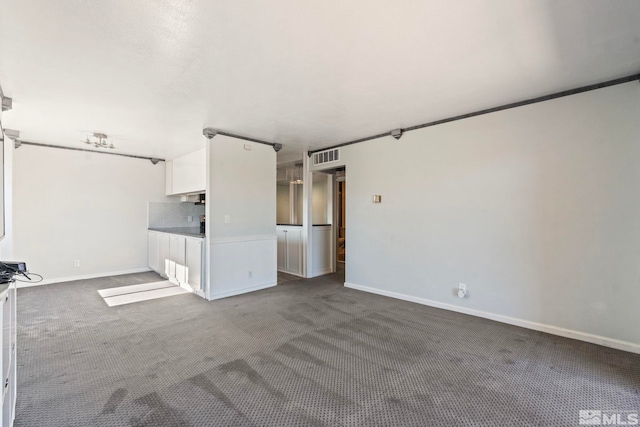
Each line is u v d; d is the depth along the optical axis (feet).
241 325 10.46
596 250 8.88
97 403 6.13
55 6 5.38
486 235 11.00
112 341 9.12
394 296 13.80
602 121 8.75
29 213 15.65
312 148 17.24
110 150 17.51
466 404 6.12
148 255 19.72
